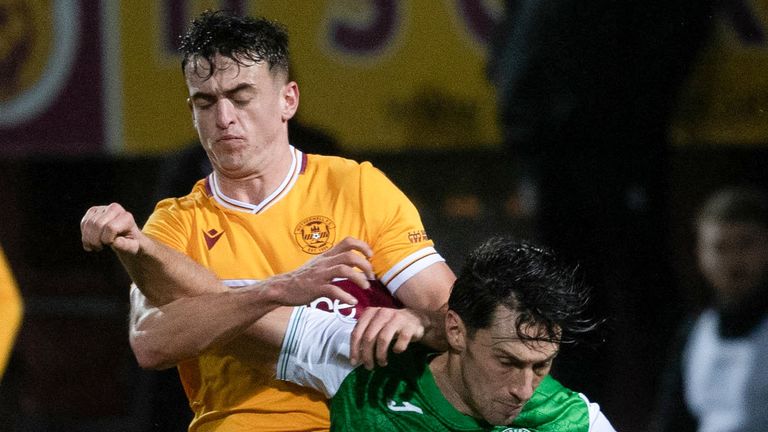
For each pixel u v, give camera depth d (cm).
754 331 2214
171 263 1323
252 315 1316
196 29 1447
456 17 2470
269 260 1457
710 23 2441
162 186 2012
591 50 2389
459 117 2480
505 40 2431
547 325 1262
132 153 2578
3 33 2580
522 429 1391
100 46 2550
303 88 2500
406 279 1468
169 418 2033
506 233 2944
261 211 1473
